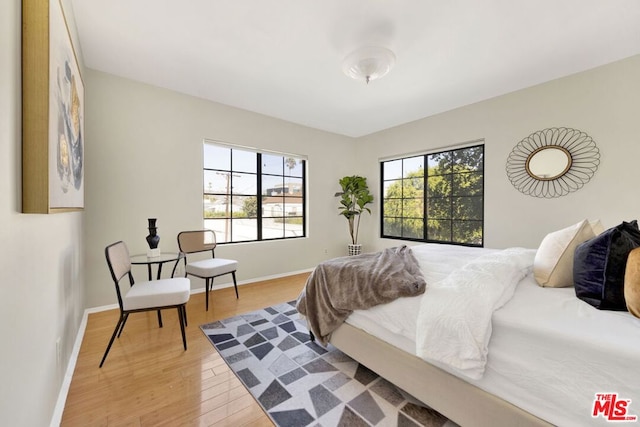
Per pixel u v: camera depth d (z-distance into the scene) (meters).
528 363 0.96
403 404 1.36
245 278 3.56
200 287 3.17
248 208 3.73
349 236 4.86
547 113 2.70
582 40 2.04
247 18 1.81
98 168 2.51
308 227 4.29
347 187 4.39
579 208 2.54
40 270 1.05
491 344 1.05
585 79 2.47
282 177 4.08
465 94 3.01
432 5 1.68
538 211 2.79
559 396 0.88
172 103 2.93
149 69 2.49
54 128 1.04
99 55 2.26
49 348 1.16
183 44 2.11
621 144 2.31
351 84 2.77
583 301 1.15
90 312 2.48
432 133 3.72
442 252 2.32
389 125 4.19
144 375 1.59
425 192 3.94
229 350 1.88
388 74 2.56
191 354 1.83
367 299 1.49
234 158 3.59
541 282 1.39
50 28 0.98
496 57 2.27
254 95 3.06
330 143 4.52
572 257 1.34
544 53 2.21
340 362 1.74
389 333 1.40
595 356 0.84
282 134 3.89
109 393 1.43
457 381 1.11
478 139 3.24
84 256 2.39
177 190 2.98
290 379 1.56
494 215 3.11
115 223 2.61
